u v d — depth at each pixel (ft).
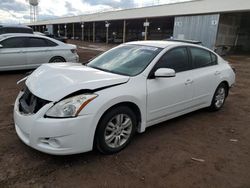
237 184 8.93
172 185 8.70
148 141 11.93
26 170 9.12
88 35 164.35
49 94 9.27
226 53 76.07
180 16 81.15
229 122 15.15
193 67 14.25
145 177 9.06
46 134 8.82
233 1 64.49
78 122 8.96
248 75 35.94
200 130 13.65
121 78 10.61
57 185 8.39
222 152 11.27
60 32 193.26
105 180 8.77
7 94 19.29
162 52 12.51
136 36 139.64
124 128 10.83
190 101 14.05
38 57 28.27
